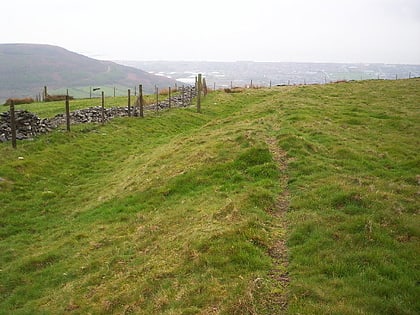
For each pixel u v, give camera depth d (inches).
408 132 1081.4
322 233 472.7
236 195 642.2
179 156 988.6
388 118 1255.5
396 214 500.4
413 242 437.7
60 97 2412.6
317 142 935.7
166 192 780.6
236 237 477.1
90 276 544.4
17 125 1249.4
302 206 572.1
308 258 424.5
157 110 1825.8
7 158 1063.0
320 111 1369.3
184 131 1605.6
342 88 2030.0
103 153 1279.5
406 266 393.7
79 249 654.5
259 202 592.4
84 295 501.7
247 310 342.6
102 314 437.1
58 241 713.6
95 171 1138.7
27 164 1052.5
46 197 932.6
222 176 765.9
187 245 498.0
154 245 568.7
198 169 821.9
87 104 2022.6
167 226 620.7
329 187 618.2
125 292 458.6
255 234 482.6
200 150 939.3
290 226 517.7
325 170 726.5
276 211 579.8
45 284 575.8
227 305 351.3
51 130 1349.7
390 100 1598.2
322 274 391.9
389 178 703.1
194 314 359.3
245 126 1142.3
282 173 736.3
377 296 347.9
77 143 1293.1
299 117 1202.6
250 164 788.6
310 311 325.7
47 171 1070.4
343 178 666.2
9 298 557.6
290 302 347.6
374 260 404.5
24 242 740.7
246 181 718.5
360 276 381.1
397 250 422.9
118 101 2199.8
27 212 861.2
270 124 1136.8
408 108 1412.4
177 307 380.8
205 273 422.9
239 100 2190.0
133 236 635.5
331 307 327.9
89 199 921.5
